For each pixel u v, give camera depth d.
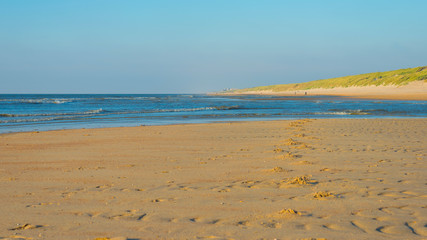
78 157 8.78
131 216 4.26
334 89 166.38
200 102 62.28
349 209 4.48
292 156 8.58
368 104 49.59
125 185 5.89
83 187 5.77
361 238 3.51
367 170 7.00
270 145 10.77
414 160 8.07
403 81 123.50
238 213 4.36
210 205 4.71
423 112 31.78
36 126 18.50
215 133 14.22
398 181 6.05
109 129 16.02
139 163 7.95
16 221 4.09
